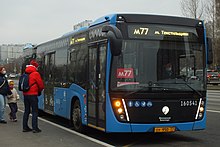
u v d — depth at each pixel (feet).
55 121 46.75
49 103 47.19
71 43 39.17
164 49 29.66
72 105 38.45
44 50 50.49
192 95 29.96
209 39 31.27
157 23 29.78
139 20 29.43
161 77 29.30
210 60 30.96
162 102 29.07
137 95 28.63
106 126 29.09
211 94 104.99
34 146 29.71
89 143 30.91
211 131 37.76
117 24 29.04
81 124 35.83
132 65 28.91
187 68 30.12
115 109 28.53
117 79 28.73
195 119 30.04
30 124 43.83
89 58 33.53
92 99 32.42
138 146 29.91
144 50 29.27
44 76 49.93
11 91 45.27
